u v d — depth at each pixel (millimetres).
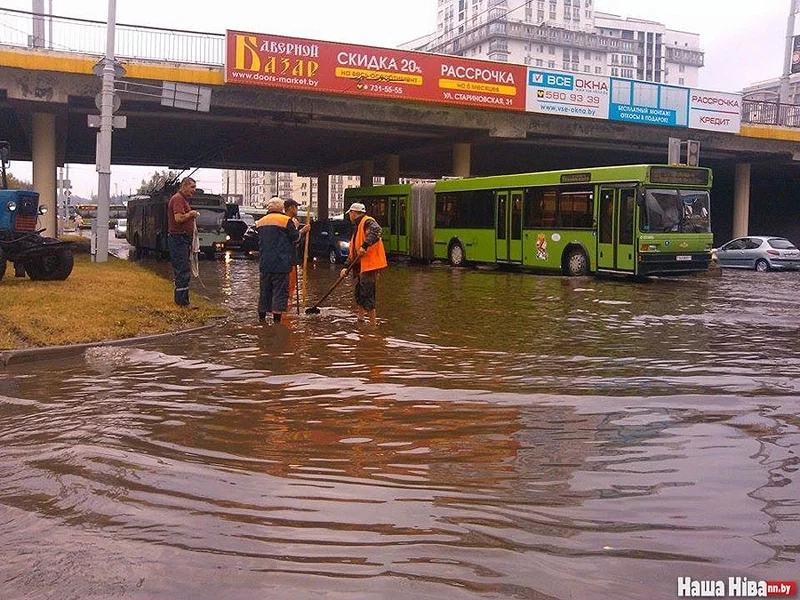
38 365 8344
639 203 20969
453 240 28703
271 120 32438
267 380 7406
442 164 51750
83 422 5844
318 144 41625
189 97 23047
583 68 149250
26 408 6320
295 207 12180
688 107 35656
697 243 21531
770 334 10570
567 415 5992
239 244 41625
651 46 161625
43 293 11836
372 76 30500
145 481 4480
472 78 32094
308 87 29547
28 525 3850
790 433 5469
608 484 4418
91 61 27156
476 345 9523
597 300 15539
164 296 13430
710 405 6305
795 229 52500
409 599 3066
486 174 57094
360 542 3625
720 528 3781
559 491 4309
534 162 48781
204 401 6535
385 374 7656
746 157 40656
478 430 5570
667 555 3477
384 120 32094
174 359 8586
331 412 6121
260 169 56812
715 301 15438
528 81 32906
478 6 148500
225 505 4105
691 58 168125
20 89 27125
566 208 23406
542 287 18953
